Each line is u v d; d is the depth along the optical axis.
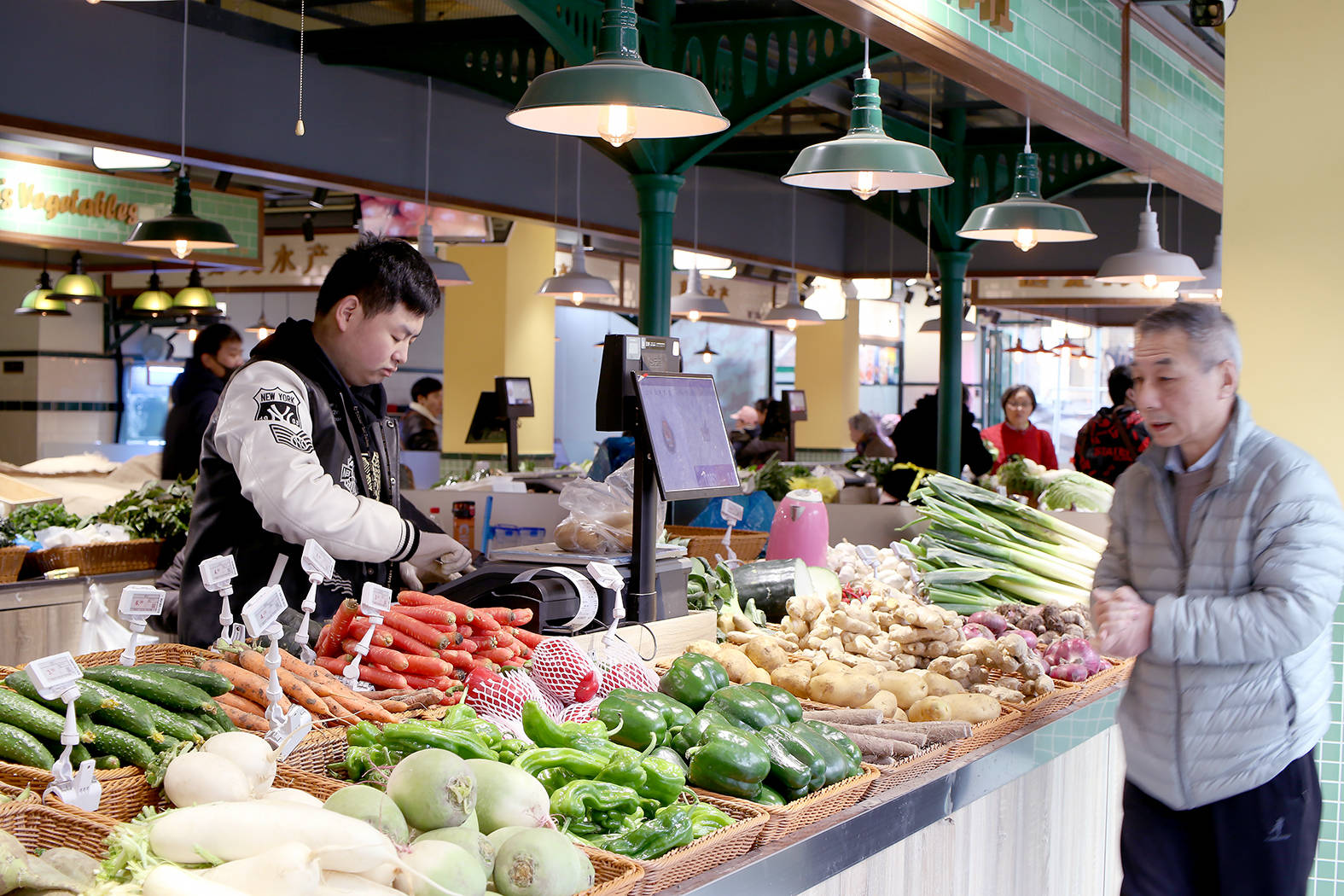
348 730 2.07
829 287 15.25
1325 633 2.59
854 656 3.17
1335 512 2.53
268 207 13.41
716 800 2.01
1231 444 2.58
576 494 3.14
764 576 3.73
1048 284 14.04
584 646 2.72
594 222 10.61
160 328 16.69
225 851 1.50
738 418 16.33
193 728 1.95
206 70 7.47
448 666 2.43
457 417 12.02
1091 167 10.16
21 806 1.65
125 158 8.15
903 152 4.15
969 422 8.91
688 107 3.30
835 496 8.54
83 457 6.84
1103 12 6.58
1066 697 3.13
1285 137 3.75
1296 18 3.72
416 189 8.88
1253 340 3.81
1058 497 6.12
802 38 6.75
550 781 1.93
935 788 2.41
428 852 1.54
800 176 4.35
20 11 6.51
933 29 4.65
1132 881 2.72
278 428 2.64
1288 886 2.58
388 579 2.89
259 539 2.71
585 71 3.30
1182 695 2.60
